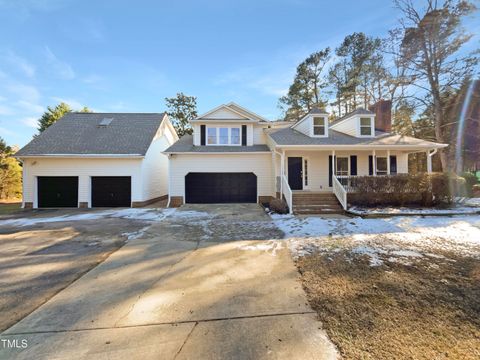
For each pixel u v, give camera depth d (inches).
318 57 971.9
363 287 131.5
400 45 633.6
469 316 102.4
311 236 238.8
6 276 155.4
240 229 272.5
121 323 102.9
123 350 85.7
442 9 573.6
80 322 104.3
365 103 880.9
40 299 125.6
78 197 488.1
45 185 489.1
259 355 81.6
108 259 184.9
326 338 89.8
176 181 501.4
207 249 204.4
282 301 118.6
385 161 514.3
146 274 156.1
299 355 81.3
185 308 113.9
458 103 626.2
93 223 317.4
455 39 571.5
